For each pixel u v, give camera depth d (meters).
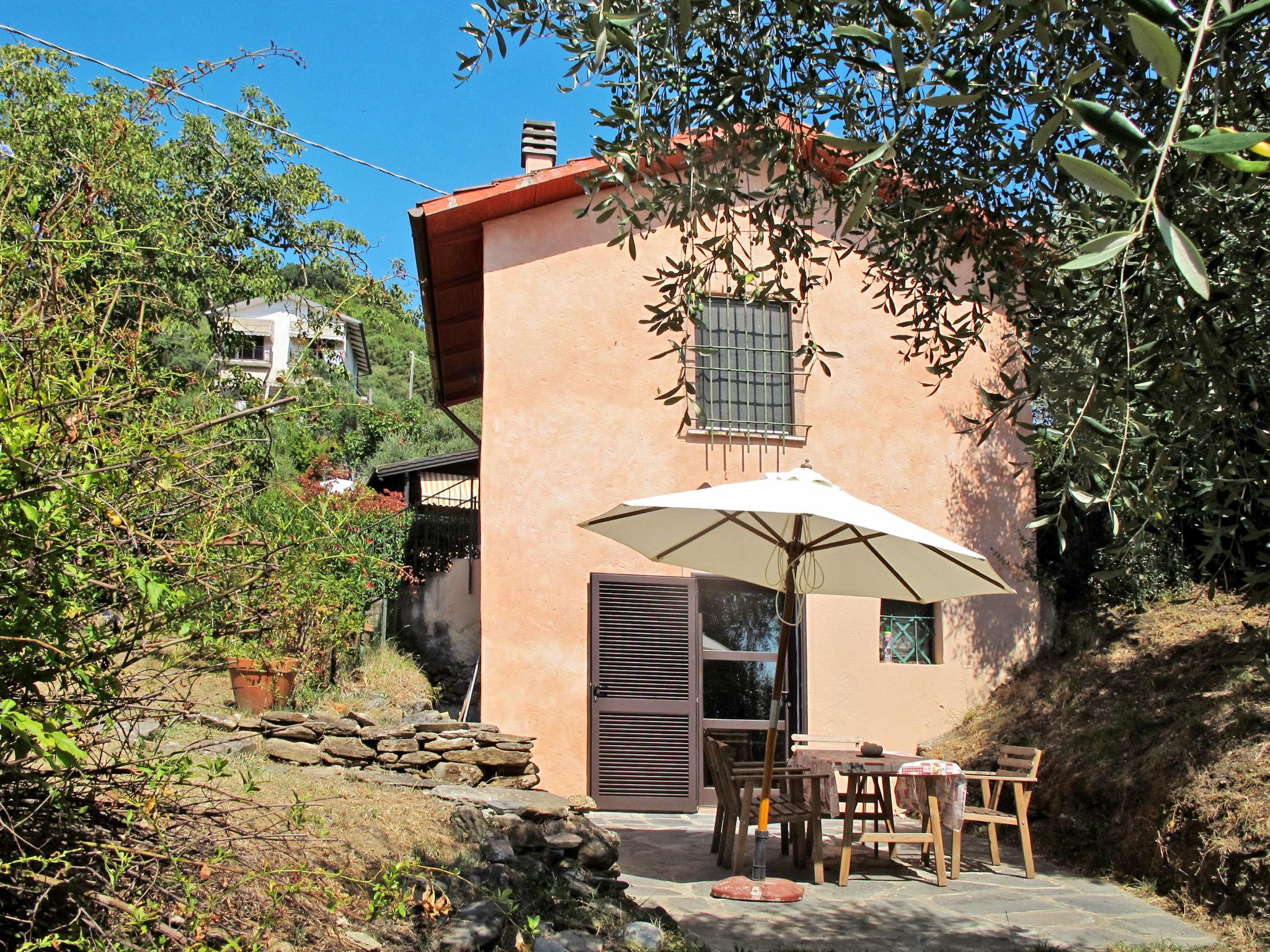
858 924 6.38
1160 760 8.09
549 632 10.14
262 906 3.59
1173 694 8.98
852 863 8.31
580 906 5.55
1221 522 3.77
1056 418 3.87
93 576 2.96
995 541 11.37
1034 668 11.12
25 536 2.63
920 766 7.66
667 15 3.86
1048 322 4.10
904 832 8.27
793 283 10.82
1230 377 3.53
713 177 4.45
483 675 9.95
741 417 10.91
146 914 2.86
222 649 3.45
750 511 6.42
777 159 4.50
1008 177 4.34
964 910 6.81
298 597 4.73
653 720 10.19
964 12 2.91
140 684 3.38
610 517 7.16
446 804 6.42
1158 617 10.59
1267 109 3.33
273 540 3.44
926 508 11.21
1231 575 10.27
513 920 4.79
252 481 3.57
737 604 10.81
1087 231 3.96
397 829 5.61
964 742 10.55
